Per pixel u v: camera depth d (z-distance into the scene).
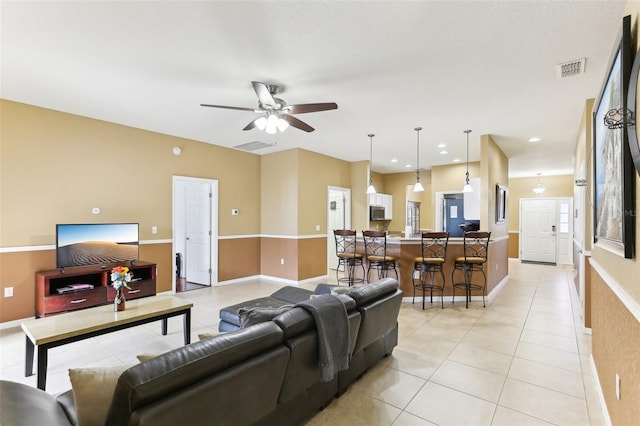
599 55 2.68
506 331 3.72
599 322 2.46
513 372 2.74
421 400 2.33
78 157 4.34
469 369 2.79
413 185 9.10
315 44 2.57
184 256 6.70
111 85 3.38
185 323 3.24
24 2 2.08
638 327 1.43
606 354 2.17
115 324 2.69
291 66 2.93
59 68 3.01
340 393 2.38
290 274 6.33
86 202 4.41
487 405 2.27
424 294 4.74
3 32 2.42
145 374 1.15
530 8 2.11
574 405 2.28
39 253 4.01
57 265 3.90
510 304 4.86
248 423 1.53
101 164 4.55
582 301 4.07
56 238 3.91
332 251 7.86
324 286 3.47
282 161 6.48
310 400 2.06
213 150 5.99
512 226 9.76
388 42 2.53
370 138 5.48
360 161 7.48
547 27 2.31
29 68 3.01
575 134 5.11
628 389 1.59
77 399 1.25
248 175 6.66
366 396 2.38
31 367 2.65
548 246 9.24
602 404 2.23
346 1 2.06
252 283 6.33
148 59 2.83
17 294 3.84
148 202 5.06
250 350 1.50
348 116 4.29
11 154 3.82
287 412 1.87
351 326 2.21
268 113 3.40
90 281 4.27
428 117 4.32
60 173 4.18
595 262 2.63
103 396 1.28
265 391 1.58
